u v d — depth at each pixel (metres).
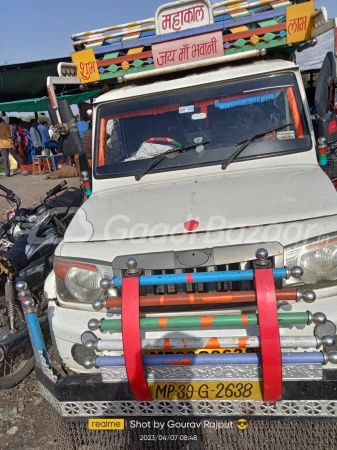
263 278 1.84
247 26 3.27
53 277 2.63
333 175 3.62
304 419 2.00
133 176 3.07
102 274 2.27
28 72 11.31
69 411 2.21
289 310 2.09
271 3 3.27
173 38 3.32
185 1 3.26
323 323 1.84
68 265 2.35
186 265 2.13
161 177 3.02
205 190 2.66
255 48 3.22
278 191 2.47
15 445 2.68
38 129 14.12
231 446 2.40
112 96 3.29
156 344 1.96
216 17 3.49
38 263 3.57
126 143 3.22
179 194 2.67
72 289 2.35
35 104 12.00
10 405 3.07
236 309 2.14
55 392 2.19
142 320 1.94
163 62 3.40
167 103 3.17
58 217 3.97
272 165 2.90
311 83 6.72
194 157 3.00
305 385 1.94
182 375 2.01
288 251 2.10
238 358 1.93
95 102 3.32
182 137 3.10
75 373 2.43
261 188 2.54
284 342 1.87
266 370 1.86
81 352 2.35
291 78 3.03
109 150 3.25
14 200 4.32
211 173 2.94
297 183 2.54
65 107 3.30
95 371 2.35
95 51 3.56
